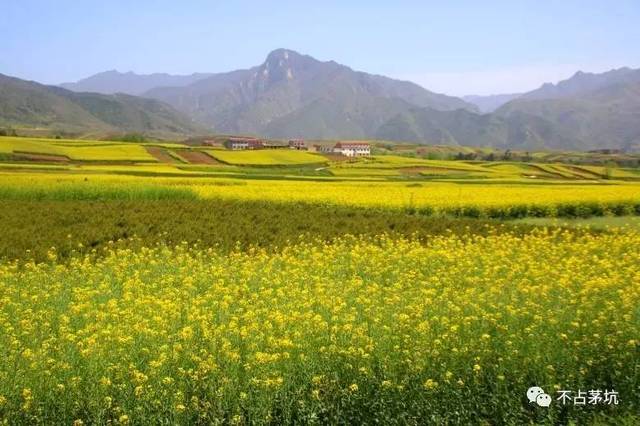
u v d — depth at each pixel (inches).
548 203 1444.4
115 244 872.3
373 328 423.8
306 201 1434.5
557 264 711.1
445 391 363.9
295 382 362.0
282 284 605.9
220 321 463.5
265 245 911.7
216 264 720.3
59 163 2915.8
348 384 366.0
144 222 1040.2
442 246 898.1
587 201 1476.4
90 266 689.6
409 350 390.6
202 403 346.6
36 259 772.0
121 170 2491.4
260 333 409.7
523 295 528.7
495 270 641.0
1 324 445.1
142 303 497.0
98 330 431.5
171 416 339.6
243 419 341.1
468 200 1464.1
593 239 960.3
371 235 1000.9
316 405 349.7
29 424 340.5
